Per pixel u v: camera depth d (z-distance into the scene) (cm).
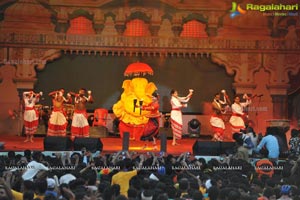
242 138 1489
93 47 2280
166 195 761
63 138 1571
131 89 1984
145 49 2292
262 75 2302
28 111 1873
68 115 2106
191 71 2302
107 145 1856
